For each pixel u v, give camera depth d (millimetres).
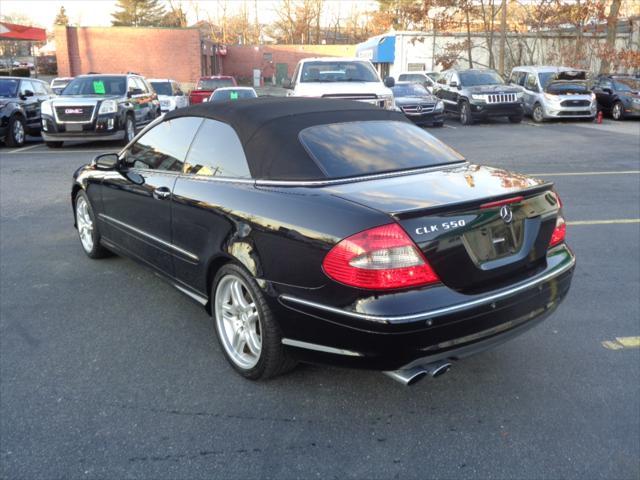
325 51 59688
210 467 2791
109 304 4746
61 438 2996
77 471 2750
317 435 3047
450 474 2752
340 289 2896
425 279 2889
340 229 2922
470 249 3037
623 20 31438
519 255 3275
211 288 3836
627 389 3482
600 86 23344
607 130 18703
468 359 3871
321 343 3051
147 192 4398
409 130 4195
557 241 3572
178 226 4039
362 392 3459
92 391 3447
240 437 3023
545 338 4156
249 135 3699
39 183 10023
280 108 3969
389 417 3211
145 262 4715
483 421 3174
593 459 2852
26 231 6949
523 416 3219
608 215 7625
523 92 22359
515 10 34281
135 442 2973
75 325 4352
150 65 43312
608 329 4289
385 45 33562
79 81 15445
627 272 5496
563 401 3365
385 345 2832
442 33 32656
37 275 5426
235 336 3678
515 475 2742
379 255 2822
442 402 3361
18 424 3111
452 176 3568
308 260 3023
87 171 5602
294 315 3113
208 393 3438
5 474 2721
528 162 12141
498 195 3164
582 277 5375
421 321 2816
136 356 3883
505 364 3799
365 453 2902
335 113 4016
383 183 3363
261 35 77688
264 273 3242
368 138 3842
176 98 23875
